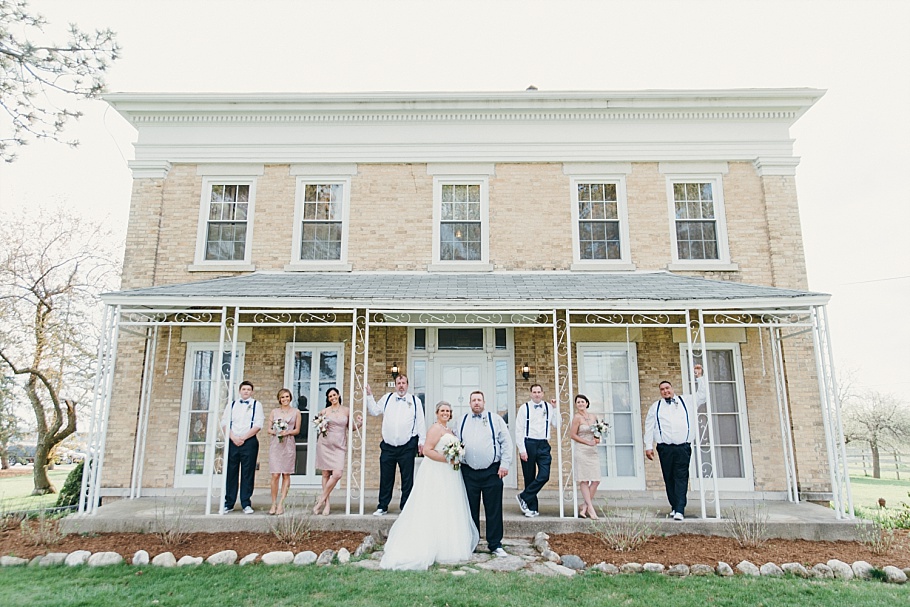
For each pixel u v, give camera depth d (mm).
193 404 10984
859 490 18344
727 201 11797
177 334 11164
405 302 9070
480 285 10195
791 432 10570
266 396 10883
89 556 6840
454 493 7035
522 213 11836
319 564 6652
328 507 8391
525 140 12086
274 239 11789
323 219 11961
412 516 6902
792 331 10898
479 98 11969
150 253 11586
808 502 10195
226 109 12094
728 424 10742
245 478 8547
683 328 10945
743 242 11602
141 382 10875
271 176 12070
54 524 8305
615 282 10461
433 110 12102
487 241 11719
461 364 11094
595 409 10828
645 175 11961
